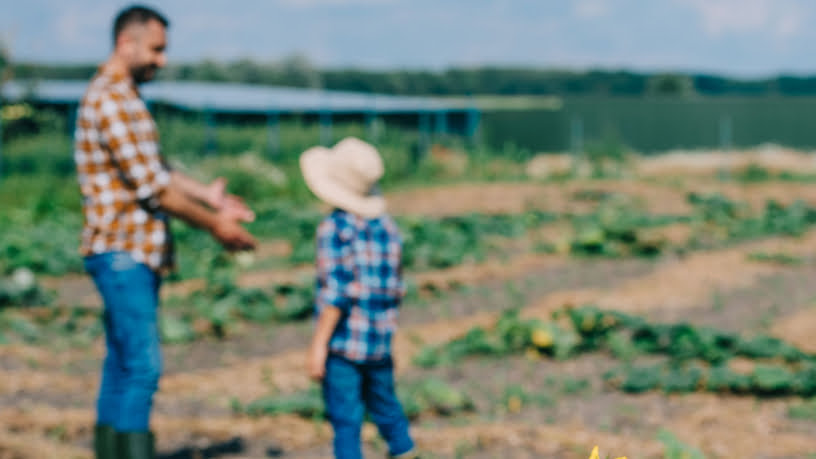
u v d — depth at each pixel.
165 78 29.92
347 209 3.80
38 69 23.42
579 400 6.17
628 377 6.40
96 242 3.79
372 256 3.80
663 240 12.92
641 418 5.72
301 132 27.17
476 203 19.53
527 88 63.69
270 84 56.66
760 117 37.50
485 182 24.44
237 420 5.53
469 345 7.51
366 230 3.81
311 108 29.97
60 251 11.80
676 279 10.52
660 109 37.69
